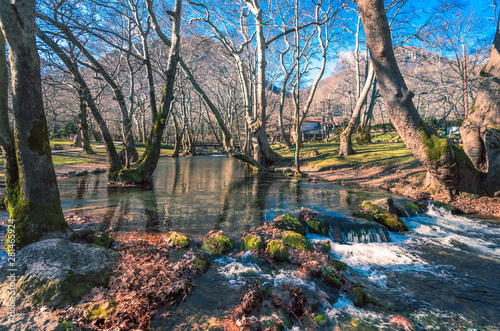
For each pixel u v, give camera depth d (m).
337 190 14.17
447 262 6.37
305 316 4.18
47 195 5.42
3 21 4.73
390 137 41.66
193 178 18.64
